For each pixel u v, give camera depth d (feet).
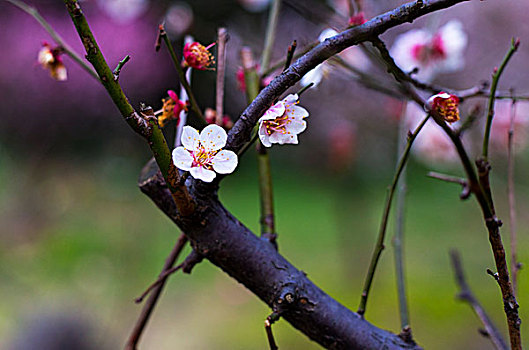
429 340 6.07
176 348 6.66
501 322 6.13
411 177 11.94
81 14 2.17
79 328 5.37
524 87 6.74
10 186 11.84
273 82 2.27
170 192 2.32
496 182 6.07
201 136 2.29
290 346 6.29
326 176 12.91
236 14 7.83
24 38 13.89
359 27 2.25
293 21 5.67
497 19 8.18
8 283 7.82
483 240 9.09
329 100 5.74
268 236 2.47
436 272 7.82
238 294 7.89
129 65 14.37
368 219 8.16
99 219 10.91
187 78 2.55
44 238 9.99
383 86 2.84
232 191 14.74
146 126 2.22
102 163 14.64
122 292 7.82
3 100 13.98
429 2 2.23
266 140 2.34
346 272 7.75
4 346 5.25
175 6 4.14
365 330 2.37
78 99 14.37
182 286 8.16
